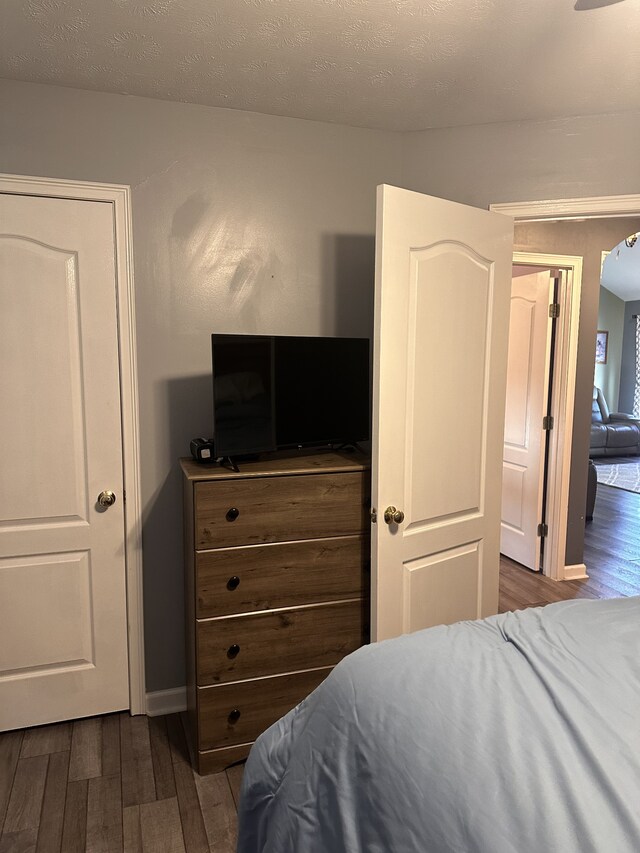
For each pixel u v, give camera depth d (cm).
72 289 223
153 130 225
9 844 178
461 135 250
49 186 215
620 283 884
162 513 242
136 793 200
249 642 210
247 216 240
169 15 164
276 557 209
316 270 252
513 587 383
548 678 106
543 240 371
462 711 99
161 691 248
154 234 229
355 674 118
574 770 83
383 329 200
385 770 95
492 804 79
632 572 410
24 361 221
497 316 240
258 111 235
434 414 222
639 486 667
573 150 242
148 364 234
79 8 161
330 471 212
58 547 232
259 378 212
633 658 114
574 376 385
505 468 439
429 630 136
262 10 161
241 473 203
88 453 231
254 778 129
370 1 156
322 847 103
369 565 221
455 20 165
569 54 184
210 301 239
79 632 238
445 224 215
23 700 233
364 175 254
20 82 210
